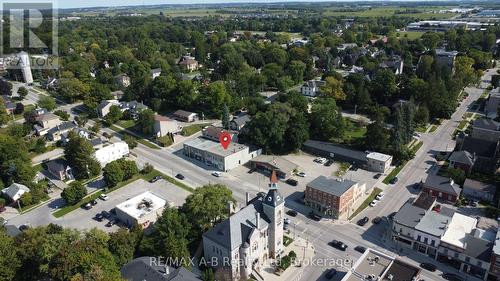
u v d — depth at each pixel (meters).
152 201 126.62
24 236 101.62
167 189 142.12
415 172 149.88
